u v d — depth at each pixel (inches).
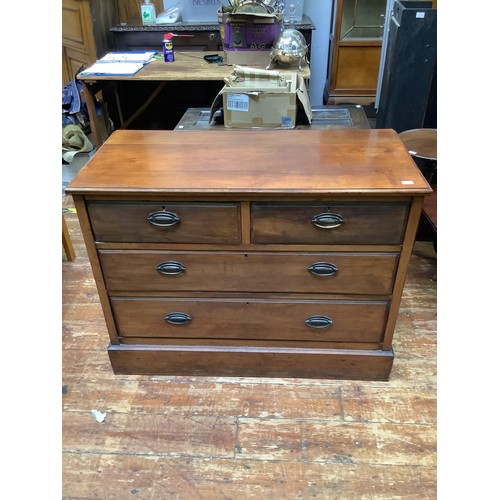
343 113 92.2
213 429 59.5
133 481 53.8
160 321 62.6
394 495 51.8
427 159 77.7
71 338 73.7
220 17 108.1
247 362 64.8
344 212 52.5
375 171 54.4
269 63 100.4
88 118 124.3
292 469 54.7
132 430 59.6
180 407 62.4
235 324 62.2
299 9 125.3
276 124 82.4
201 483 53.5
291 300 59.5
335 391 64.2
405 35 90.1
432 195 87.6
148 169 56.1
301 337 62.7
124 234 55.5
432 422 59.8
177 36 123.0
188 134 67.3
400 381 65.4
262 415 61.1
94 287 84.9
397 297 58.2
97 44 124.3
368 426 59.4
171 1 132.6
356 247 54.9
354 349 63.4
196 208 53.1
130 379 66.7
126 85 136.4
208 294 59.7
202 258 56.8
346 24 132.0
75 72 136.9
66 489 53.0
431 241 92.0
